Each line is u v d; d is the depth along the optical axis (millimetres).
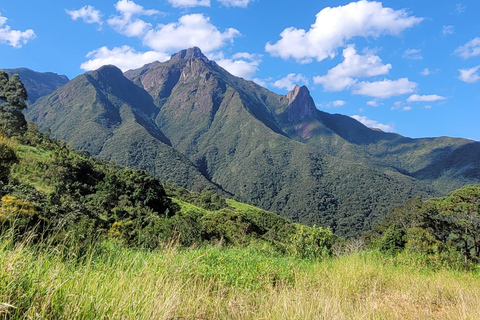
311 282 6734
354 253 11922
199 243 10805
